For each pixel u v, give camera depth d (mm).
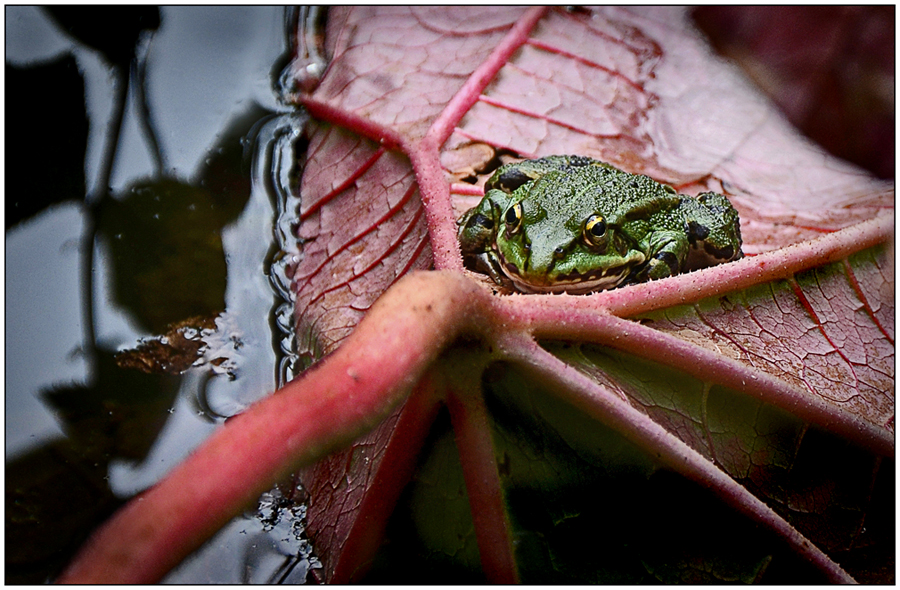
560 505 392
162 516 288
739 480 400
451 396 384
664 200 463
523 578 390
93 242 447
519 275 450
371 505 393
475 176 459
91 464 410
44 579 394
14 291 436
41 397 420
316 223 457
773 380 402
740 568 396
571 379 386
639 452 391
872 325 425
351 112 467
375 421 321
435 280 369
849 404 411
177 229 454
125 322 435
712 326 410
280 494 417
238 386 429
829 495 405
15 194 451
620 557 394
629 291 403
